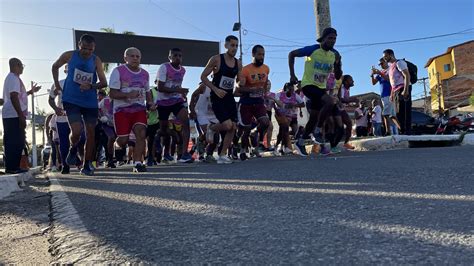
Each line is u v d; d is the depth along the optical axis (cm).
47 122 1000
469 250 132
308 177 351
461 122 1678
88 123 566
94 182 459
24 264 167
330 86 772
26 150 652
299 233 168
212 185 344
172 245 166
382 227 167
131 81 575
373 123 1403
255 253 146
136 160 595
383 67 934
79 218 240
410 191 246
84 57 536
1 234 229
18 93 597
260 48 709
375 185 279
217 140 751
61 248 180
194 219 211
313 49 648
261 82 729
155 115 804
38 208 312
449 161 400
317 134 826
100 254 163
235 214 215
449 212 186
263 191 286
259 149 1046
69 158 593
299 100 979
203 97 823
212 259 144
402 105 832
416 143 775
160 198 292
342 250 142
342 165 441
